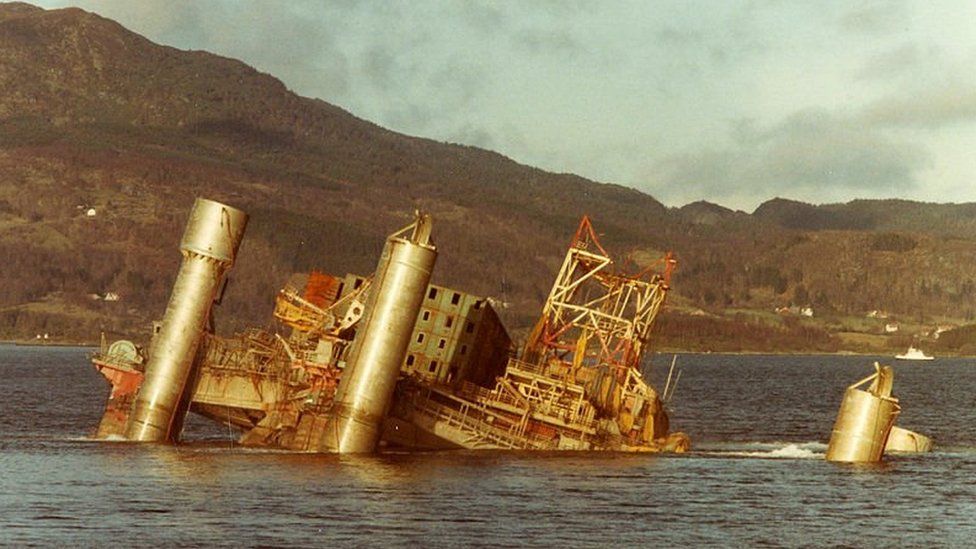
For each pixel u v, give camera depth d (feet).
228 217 630.33
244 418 654.53
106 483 532.73
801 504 526.16
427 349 652.89
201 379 642.22
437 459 611.88
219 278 634.84
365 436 602.03
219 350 644.69
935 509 518.37
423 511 485.15
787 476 606.14
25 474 555.69
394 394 636.07
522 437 653.71
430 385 643.04
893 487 575.38
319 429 620.90
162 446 632.38
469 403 644.69
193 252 629.51
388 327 596.70
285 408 636.07
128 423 644.27
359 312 637.30
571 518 483.92
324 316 646.74
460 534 447.42
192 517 465.06
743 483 579.48
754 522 485.56
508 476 572.10
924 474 618.85
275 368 640.17
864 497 546.67
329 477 550.36
